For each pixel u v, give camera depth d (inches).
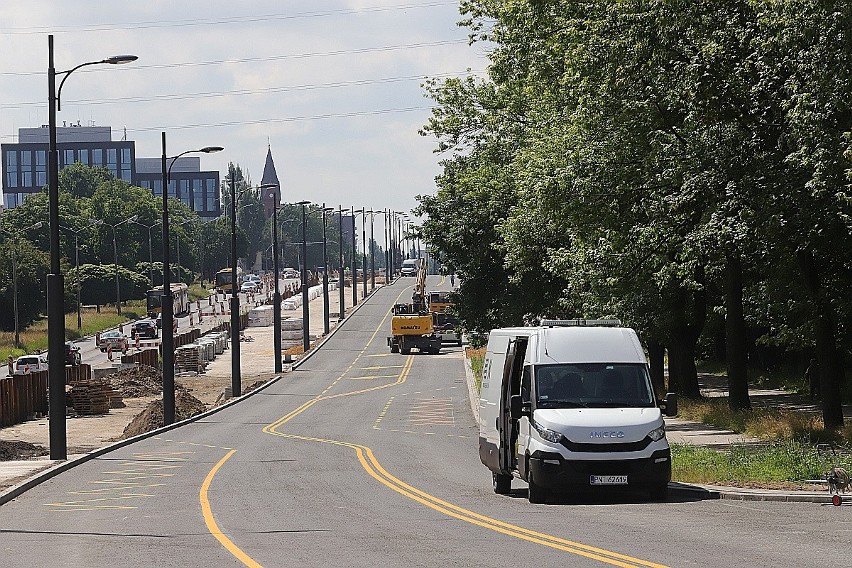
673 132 2763.3
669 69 2677.2
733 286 3169.3
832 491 1649.9
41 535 1546.5
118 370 6840.6
